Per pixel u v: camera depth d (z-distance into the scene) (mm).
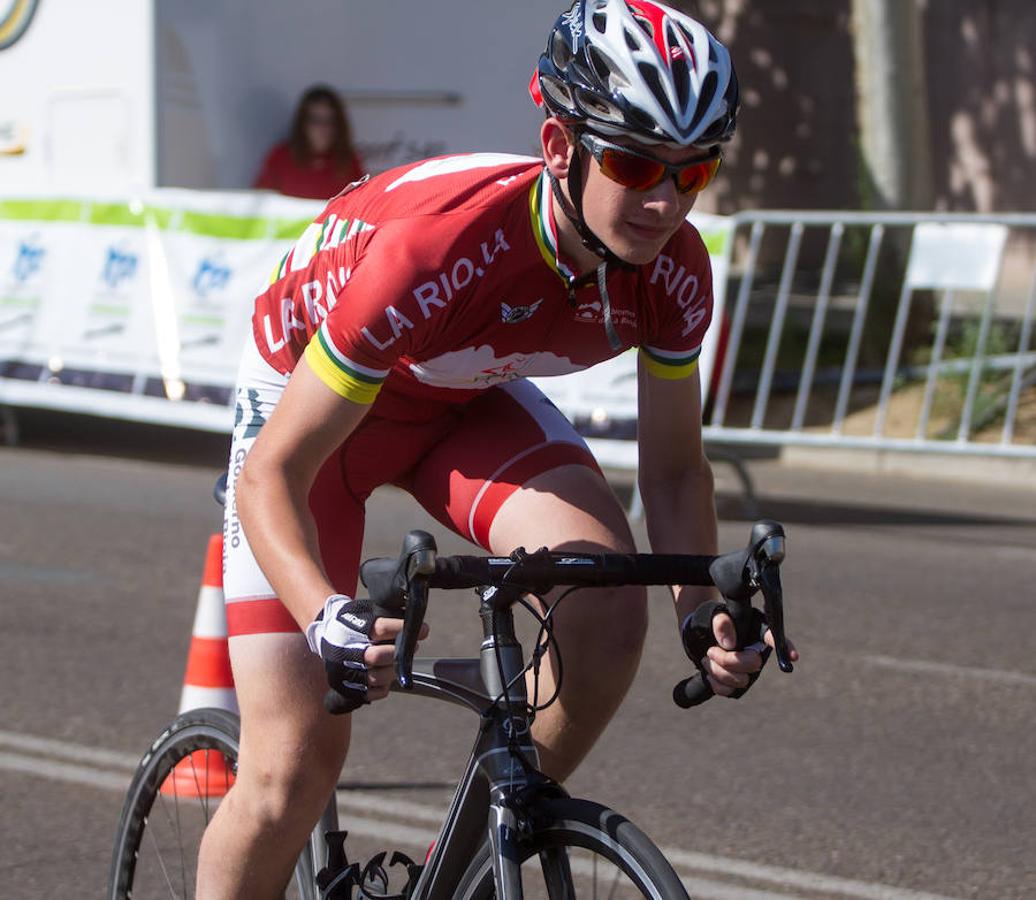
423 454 6820
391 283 5594
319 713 5918
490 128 24734
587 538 6105
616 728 11242
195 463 23875
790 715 11617
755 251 21234
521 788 5176
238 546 6078
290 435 5578
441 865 5504
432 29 24562
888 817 9508
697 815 9500
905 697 12117
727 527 19484
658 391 6352
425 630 4762
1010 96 40125
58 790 9859
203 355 21688
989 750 10859
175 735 7133
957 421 24281
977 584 16203
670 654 13383
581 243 5699
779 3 42438
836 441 20531
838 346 28531
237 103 23625
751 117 43125
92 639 13359
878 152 27500
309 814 6027
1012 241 38719
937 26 40750
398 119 24625
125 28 22781
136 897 7477
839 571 16734
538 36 24703
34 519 18656
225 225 21562
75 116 23547
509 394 6770
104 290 22641
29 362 23344
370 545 17297
